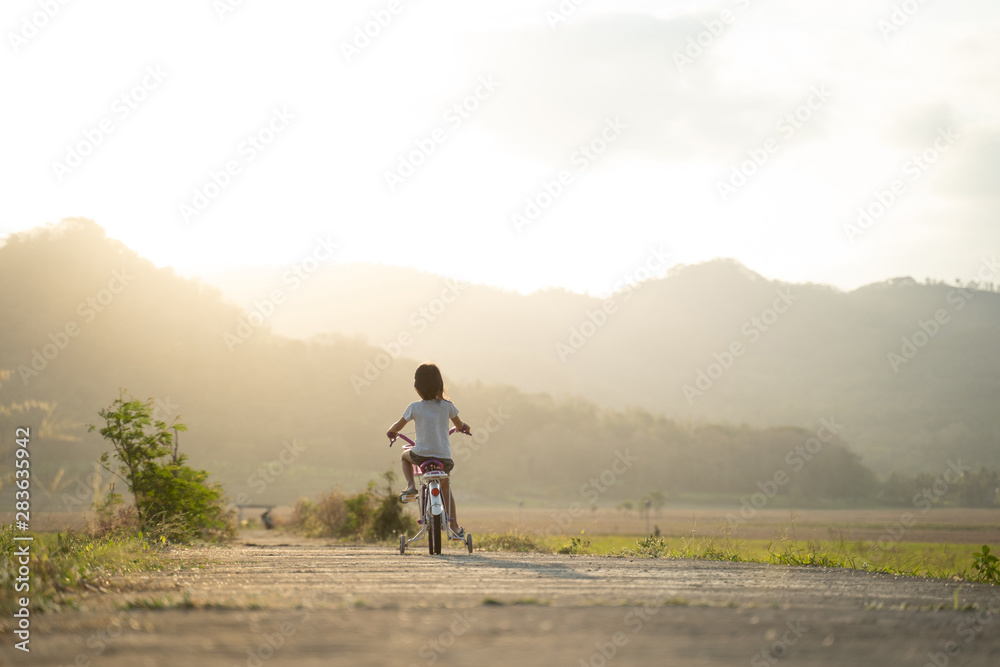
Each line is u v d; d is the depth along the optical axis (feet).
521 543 38.45
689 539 30.30
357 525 60.95
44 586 13.07
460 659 7.91
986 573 20.66
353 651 8.29
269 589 13.50
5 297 343.67
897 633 9.41
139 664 7.72
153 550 25.12
